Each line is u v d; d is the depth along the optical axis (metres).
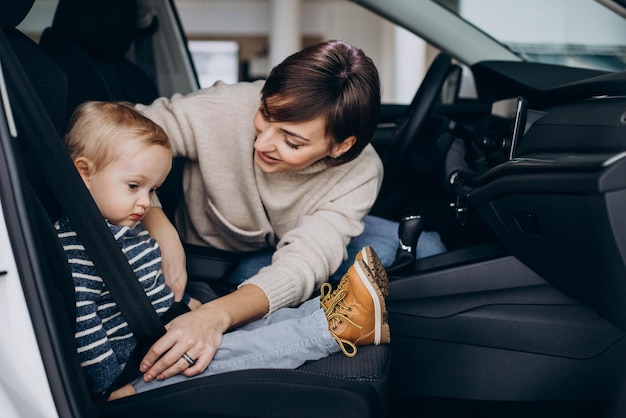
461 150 1.70
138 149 1.11
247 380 1.00
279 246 1.33
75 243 1.04
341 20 8.17
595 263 1.10
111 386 1.04
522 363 1.39
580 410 1.46
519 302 1.38
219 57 8.19
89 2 1.60
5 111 0.85
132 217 1.13
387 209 1.75
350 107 1.18
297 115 1.15
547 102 1.41
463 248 1.48
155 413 1.00
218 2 8.04
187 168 1.46
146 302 1.02
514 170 1.18
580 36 1.69
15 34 1.19
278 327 1.11
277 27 7.71
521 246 1.29
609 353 1.36
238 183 1.40
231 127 1.36
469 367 1.41
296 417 1.01
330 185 1.38
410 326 1.42
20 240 0.84
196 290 1.35
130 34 1.76
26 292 0.85
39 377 0.85
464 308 1.40
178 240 1.31
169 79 2.12
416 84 6.45
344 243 1.35
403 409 1.49
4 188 0.84
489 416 1.46
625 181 0.98
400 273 1.43
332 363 1.09
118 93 1.70
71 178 0.97
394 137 1.60
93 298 1.04
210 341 1.07
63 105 1.28
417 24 1.82
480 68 1.65
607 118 1.14
